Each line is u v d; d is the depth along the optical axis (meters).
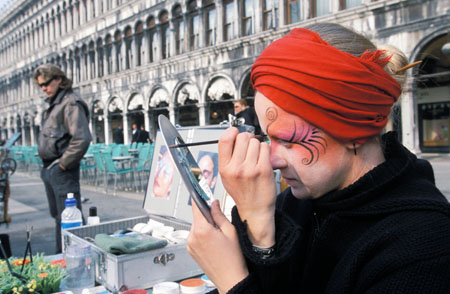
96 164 10.43
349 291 0.67
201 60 19.34
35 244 4.69
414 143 11.80
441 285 0.57
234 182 0.72
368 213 0.69
